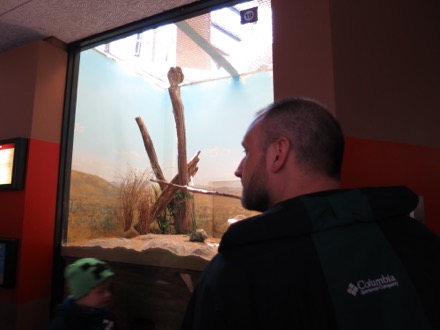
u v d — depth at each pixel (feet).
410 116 5.76
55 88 9.12
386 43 5.73
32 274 8.23
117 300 7.88
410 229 1.75
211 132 15.70
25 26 8.49
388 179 5.19
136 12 7.84
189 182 13.28
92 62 12.75
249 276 1.50
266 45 12.62
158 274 7.55
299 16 5.42
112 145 13.46
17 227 8.18
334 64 4.93
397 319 1.35
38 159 8.55
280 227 1.59
